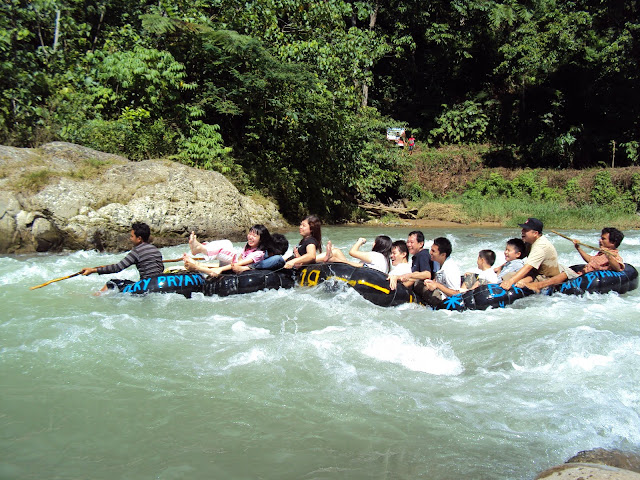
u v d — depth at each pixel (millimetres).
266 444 3279
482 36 28656
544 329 5426
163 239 11047
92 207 10336
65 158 11250
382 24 29281
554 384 4137
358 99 19172
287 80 15633
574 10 27203
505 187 23344
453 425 3527
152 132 13422
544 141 25844
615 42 24688
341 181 18953
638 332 5359
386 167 22469
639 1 25125
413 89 30078
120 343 4812
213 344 4855
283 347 4793
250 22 16438
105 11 15852
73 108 13133
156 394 3887
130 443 3266
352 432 3430
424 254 6668
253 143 17000
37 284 7047
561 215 18547
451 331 5430
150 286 6512
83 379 4102
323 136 17453
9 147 10875
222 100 15422
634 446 3316
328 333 5203
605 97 26359
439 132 27609
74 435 3338
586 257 7461
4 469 2973
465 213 19797
